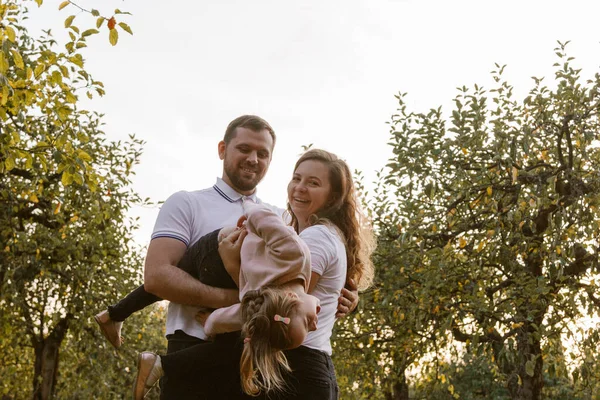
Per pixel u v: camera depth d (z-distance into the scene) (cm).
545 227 1052
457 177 975
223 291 287
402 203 1137
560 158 984
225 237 289
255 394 261
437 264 1027
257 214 272
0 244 1187
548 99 1049
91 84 714
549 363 1061
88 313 1304
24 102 671
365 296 1109
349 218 320
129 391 1488
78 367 1574
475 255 1025
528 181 980
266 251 266
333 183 313
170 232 309
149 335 1725
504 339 1064
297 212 312
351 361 1311
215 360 283
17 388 1777
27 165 719
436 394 2011
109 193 1220
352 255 319
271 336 250
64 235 1192
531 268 1078
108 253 1343
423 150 1016
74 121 754
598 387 1064
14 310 1364
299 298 258
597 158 1020
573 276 1011
